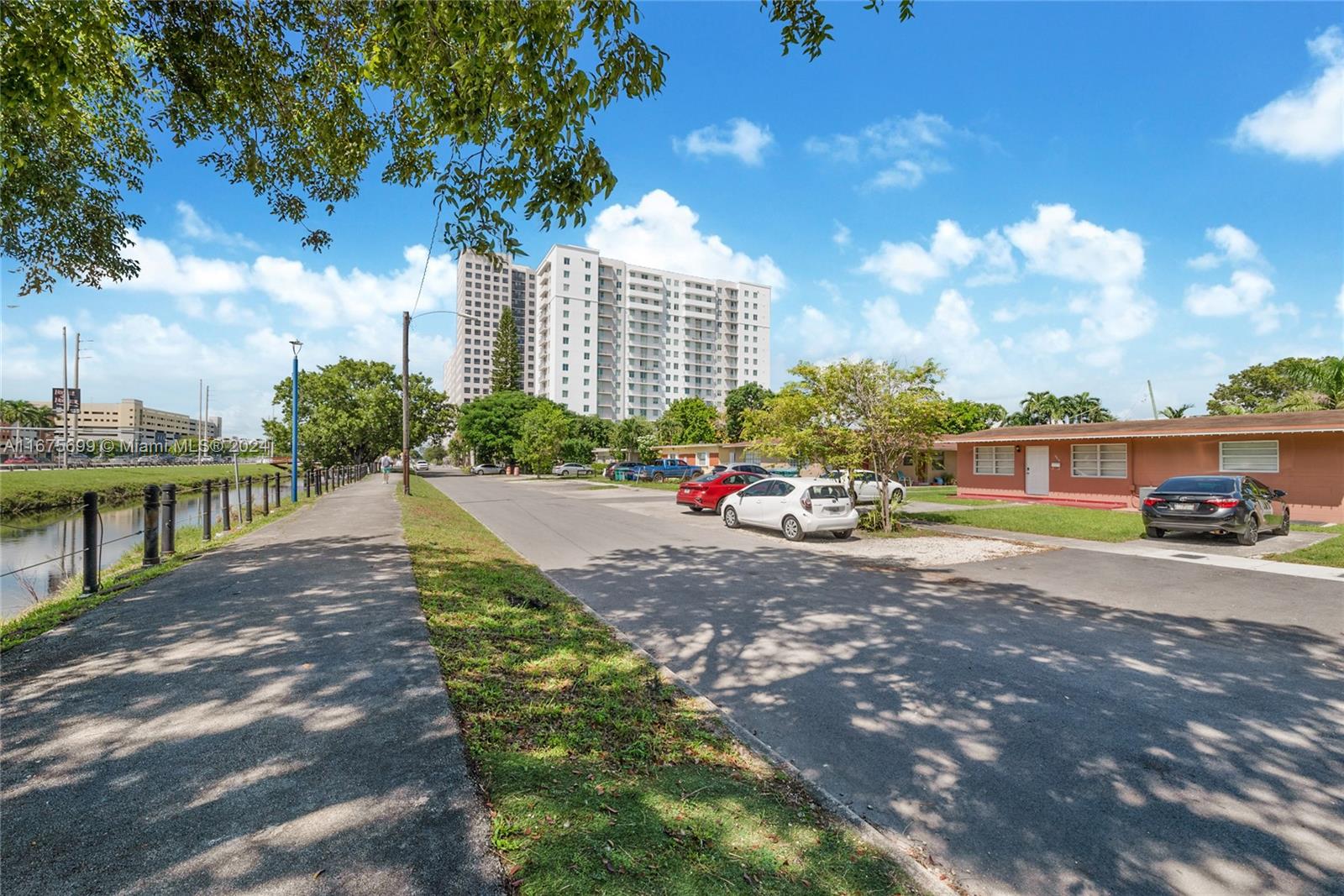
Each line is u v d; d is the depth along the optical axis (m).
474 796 2.87
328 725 3.58
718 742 3.89
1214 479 13.45
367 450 53.47
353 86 6.60
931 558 11.24
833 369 14.66
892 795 3.42
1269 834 3.08
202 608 6.12
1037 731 4.23
